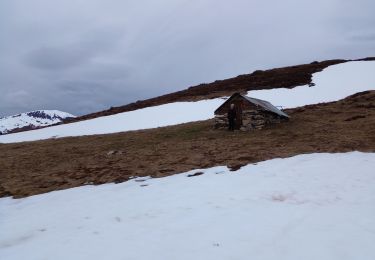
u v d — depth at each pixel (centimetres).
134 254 927
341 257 851
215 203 1299
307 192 1354
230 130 3338
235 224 1085
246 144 2567
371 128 2650
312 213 1138
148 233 1068
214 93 6662
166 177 1794
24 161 2920
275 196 1330
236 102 3391
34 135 5422
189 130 3725
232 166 1872
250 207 1227
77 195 1622
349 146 2133
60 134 5156
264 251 901
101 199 1501
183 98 6744
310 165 1744
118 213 1284
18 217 1378
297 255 871
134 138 3712
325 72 6438
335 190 1359
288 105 5059
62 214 1346
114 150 2969
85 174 2111
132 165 2212
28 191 1842
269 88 6088
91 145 3575
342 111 3719
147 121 5088
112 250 963
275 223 1073
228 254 897
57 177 2120
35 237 1134
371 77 5662
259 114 3266
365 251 873
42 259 948
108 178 1927
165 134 3681
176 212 1240
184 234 1039
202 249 932
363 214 1109
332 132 2697
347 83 5581
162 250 941
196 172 1825
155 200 1402
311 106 4356
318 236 966
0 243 1120
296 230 1013
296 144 2373
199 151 2462
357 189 1354
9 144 4566
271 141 2598
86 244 1020
